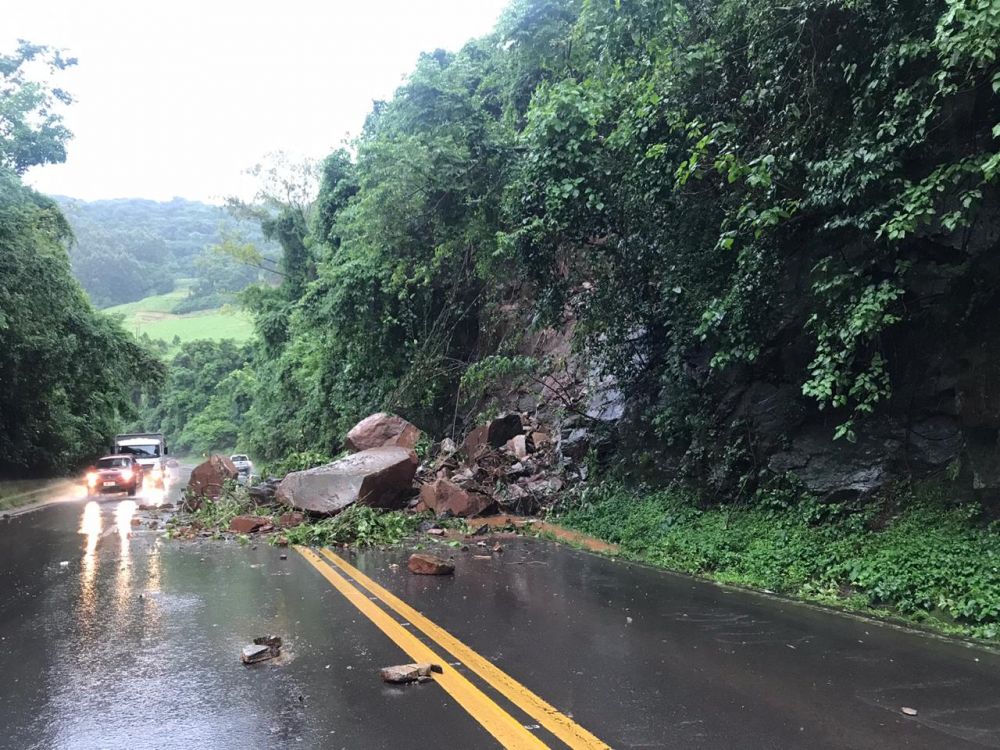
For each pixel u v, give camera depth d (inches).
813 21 317.1
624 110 425.7
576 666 207.8
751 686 192.9
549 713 172.7
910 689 192.1
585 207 452.4
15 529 558.6
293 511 534.0
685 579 349.1
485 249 650.2
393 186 650.2
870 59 310.7
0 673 202.7
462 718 169.5
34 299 874.8
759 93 345.7
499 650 222.7
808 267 392.8
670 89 387.9
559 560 402.0
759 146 363.6
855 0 294.2
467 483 617.9
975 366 322.7
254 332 1738.4
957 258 337.4
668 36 404.5
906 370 362.3
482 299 868.6
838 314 325.4
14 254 786.2
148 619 261.3
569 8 535.2
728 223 372.8
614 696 184.2
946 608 267.9
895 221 277.3
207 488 629.3
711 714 173.3
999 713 175.6
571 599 298.0
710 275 420.5
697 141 380.2
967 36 228.4
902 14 286.8
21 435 1072.2
